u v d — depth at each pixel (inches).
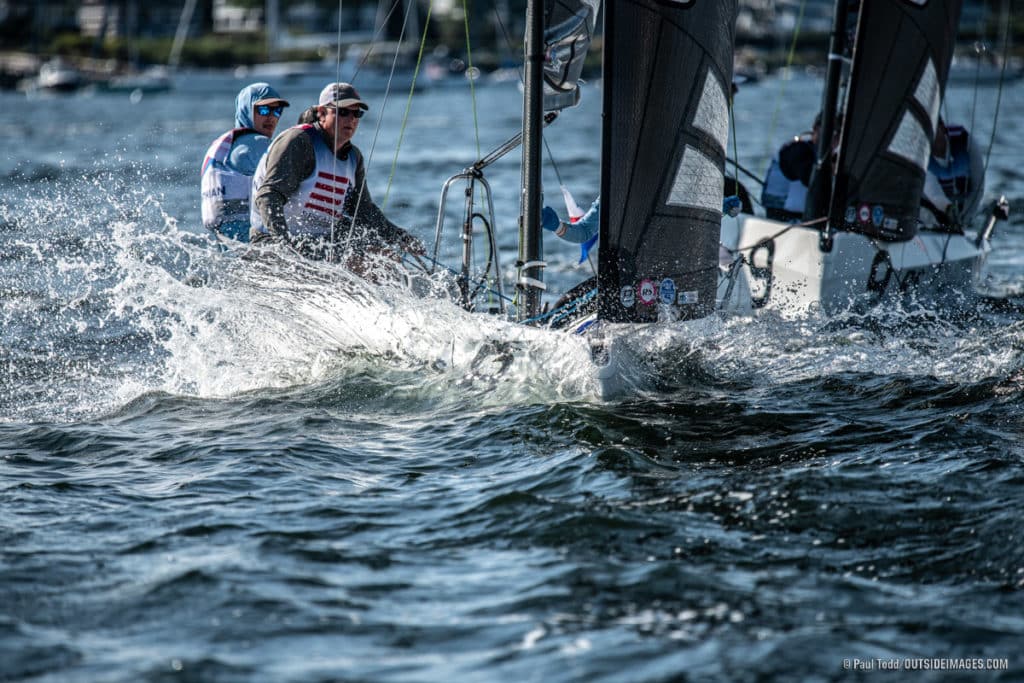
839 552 498.3
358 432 699.4
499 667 399.9
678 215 773.3
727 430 684.7
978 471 589.6
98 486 597.3
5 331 994.7
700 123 770.2
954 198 1210.6
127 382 833.5
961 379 791.7
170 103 7352.4
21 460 649.0
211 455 650.2
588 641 418.6
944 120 1190.9
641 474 599.2
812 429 684.7
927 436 661.3
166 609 444.1
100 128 4443.9
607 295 757.3
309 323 865.5
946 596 455.2
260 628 428.8
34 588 462.9
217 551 501.7
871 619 435.8
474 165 840.3
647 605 448.5
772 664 400.2
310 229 913.5
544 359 765.3
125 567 484.1
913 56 973.2
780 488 569.9
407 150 3189.0
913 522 525.7
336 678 391.5
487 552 503.8
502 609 446.0
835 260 972.6
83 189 2153.1
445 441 676.1
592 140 3543.3
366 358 854.5
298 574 478.0
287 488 590.6
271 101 1025.5
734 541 510.6
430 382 799.7
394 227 941.2
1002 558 486.9
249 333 876.6
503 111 5629.9
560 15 777.6
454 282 839.7
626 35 730.8
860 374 813.9
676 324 796.6
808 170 1134.4
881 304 1015.6
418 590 464.1
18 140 3750.0
